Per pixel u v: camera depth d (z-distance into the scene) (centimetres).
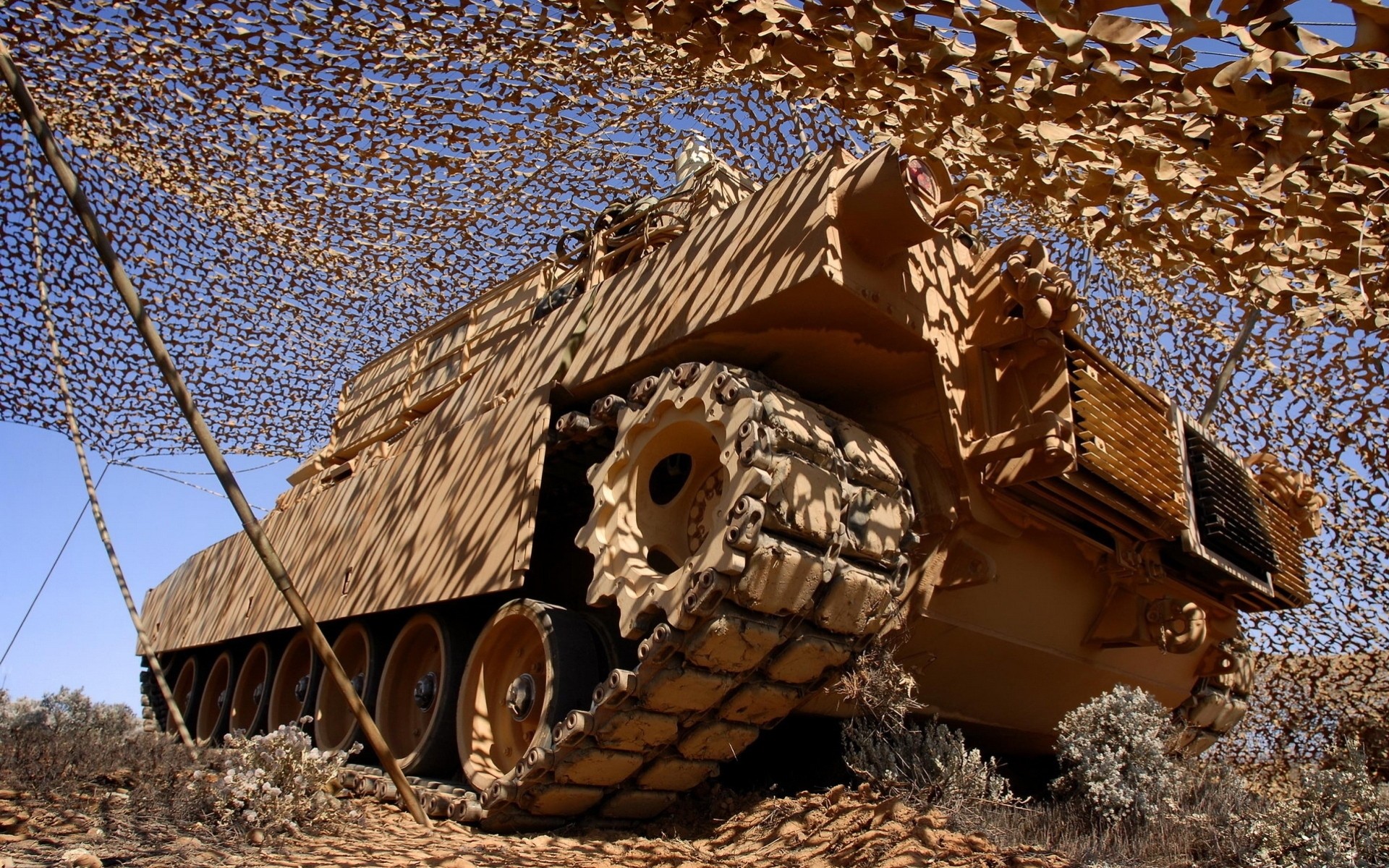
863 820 523
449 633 713
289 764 521
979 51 329
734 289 589
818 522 509
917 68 360
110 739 648
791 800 589
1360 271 353
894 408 630
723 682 523
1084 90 329
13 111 775
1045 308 575
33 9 635
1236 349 891
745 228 609
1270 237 391
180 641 1370
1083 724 595
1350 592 966
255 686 1101
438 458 812
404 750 746
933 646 603
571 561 781
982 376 611
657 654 496
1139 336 959
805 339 590
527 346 778
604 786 566
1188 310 897
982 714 676
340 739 840
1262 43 281
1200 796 628
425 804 620
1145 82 318
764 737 698
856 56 360
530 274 898
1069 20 309
